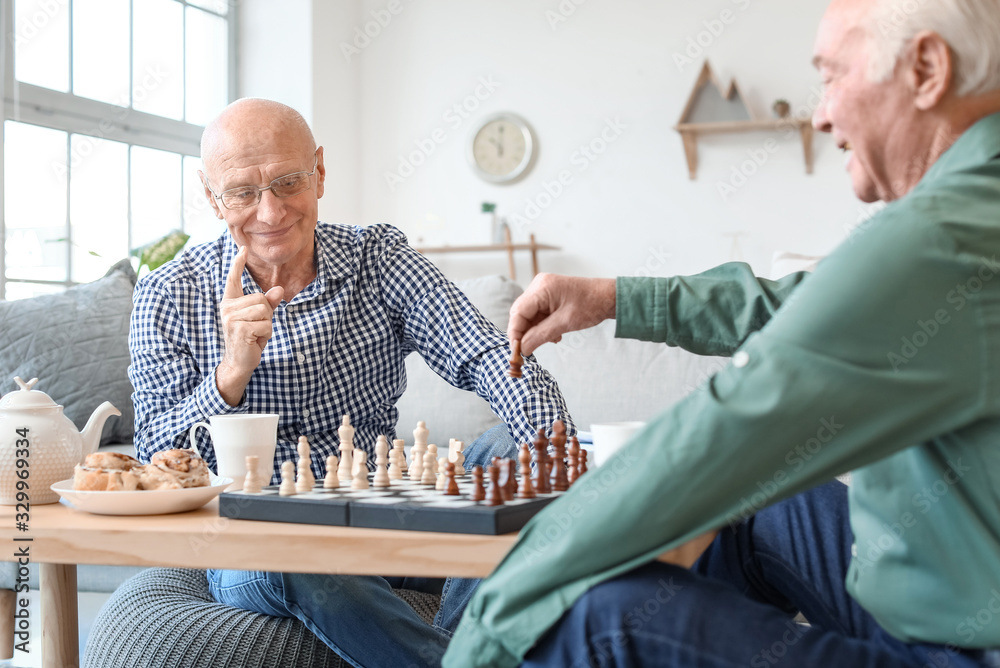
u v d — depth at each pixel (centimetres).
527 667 72
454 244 498
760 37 450
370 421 158
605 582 70
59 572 112
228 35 450
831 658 69
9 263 322
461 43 493
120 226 378
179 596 132
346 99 489
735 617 70
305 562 84
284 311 149
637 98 468
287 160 138
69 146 353
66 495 97
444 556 81
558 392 146
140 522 91
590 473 72
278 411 148
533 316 110
